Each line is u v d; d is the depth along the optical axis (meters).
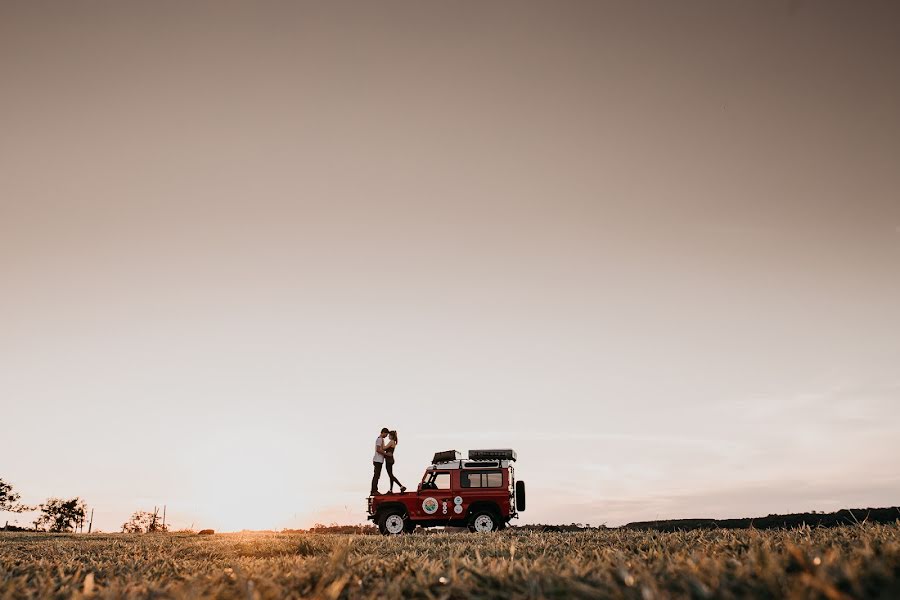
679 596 2.06
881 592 1.76
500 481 16.89
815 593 1.79
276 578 3.02
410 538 8.63
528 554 4.72
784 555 2.79
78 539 11.85
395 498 16.91
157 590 2.90
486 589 2.59
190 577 3.52
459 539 8.20
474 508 16.73
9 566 4.64
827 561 2.28
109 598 2.76
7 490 56.94
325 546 6.40
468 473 16.95
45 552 7.14
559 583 2.49
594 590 2.23
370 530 17.88
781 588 1.96
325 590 2.64
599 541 6.13
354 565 3.71
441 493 16.83
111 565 4.91
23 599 2.93
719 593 1.99
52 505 58.09
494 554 4.81
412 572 3.29
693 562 2.77
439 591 2.68
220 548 7.01
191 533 15.97
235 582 3.09
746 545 3.99
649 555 3.64
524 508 17.55
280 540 7.56
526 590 2.47
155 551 6.94
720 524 13.59
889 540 3.51
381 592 2.72
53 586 3.27
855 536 4.38
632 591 2.20
